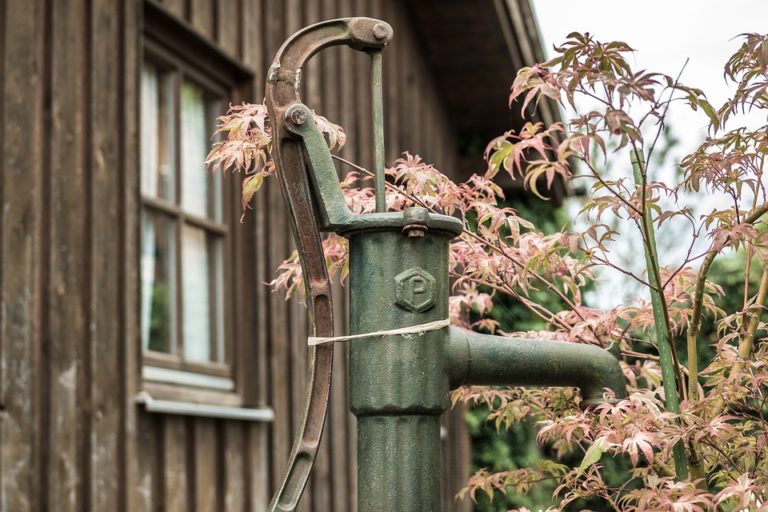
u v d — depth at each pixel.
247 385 4.56
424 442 1.40
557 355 1.51
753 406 1.74
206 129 4.54
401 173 1.83
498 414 1.95
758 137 1.54
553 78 1.44
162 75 4.20
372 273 1.40
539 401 1.92
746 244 1.63
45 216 3.27
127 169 3.71
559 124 1.63
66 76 3.43
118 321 3.59
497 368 1.46
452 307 2.20
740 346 1.66
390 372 1.38
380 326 1.39
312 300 1.39
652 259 1.55
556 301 7.12
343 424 5.57
